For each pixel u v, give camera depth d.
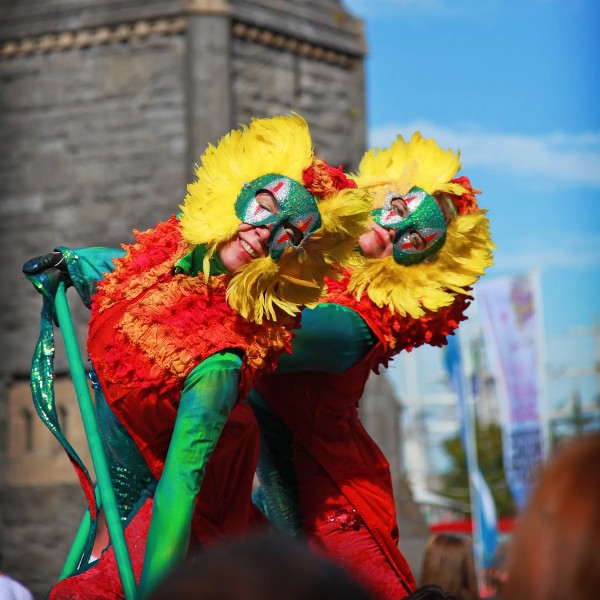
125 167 14.57
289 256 3.61
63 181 14.78
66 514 14.44
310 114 15.27
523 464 21.48
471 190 4.46
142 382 3.52
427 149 4.49
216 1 14.48
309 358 4.23
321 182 3.64
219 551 1.54
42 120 14.91
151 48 14.61
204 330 3.55
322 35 15.44
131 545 3.74
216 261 3.65
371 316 4.29
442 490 39.53
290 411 4.41
